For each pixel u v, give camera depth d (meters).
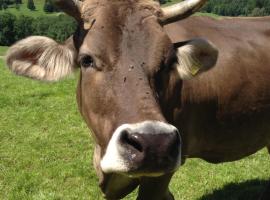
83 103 1.10
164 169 0.86
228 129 1.48
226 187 1.88
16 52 1.10
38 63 1.13
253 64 1.51
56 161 2.14
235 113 1.47
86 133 2.54
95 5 1.06
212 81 1.41
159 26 1.04
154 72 0.99
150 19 1.03
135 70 0.97
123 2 1.04
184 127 1.36
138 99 0.93
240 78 1.47
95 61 1.00
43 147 2.33
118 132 0.89
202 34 1.46
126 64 0.97
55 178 1.97
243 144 1.54
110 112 0.97
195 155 1.50
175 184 1.89
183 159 1.40
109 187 1.42
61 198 1.81
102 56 0.99
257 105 1.51
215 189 1.87
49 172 2.01
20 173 2.01
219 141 1.49
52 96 3.29
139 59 0.98
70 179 1.97
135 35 0.99
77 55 1.11
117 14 1.01
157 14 1.07
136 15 1.02
